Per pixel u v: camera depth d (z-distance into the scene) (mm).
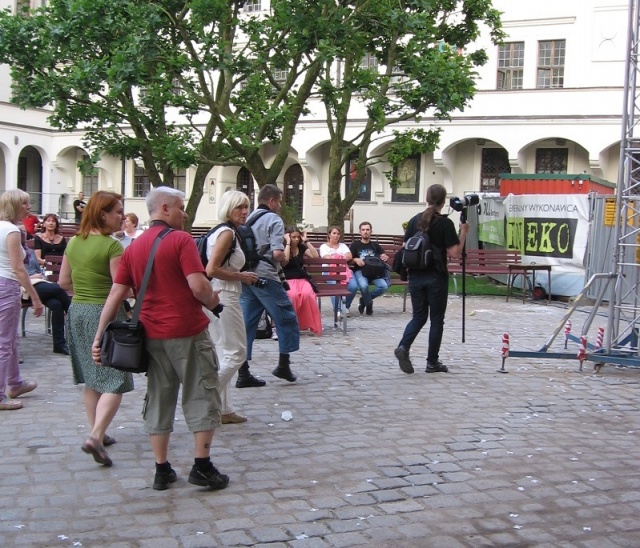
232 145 17203
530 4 31172
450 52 18609
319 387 8898
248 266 8469
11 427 7113
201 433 5453
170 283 5281
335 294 12562
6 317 7750
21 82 17656
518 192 23344
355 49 16312
